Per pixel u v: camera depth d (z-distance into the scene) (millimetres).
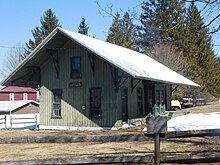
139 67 19734
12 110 38531
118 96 18484
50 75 21281
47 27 61156
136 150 9523
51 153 10008
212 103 43156
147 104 22297
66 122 20266
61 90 20688
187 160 5465
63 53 20719
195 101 40781
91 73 19484
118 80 18156
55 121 20781
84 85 19719
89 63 19609
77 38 18312
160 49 35500
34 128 22516
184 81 25234
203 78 40531
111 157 5254
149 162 5211
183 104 39156
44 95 21484
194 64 38625
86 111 19469
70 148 10906
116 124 18250
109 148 10297
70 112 20156
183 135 5430
